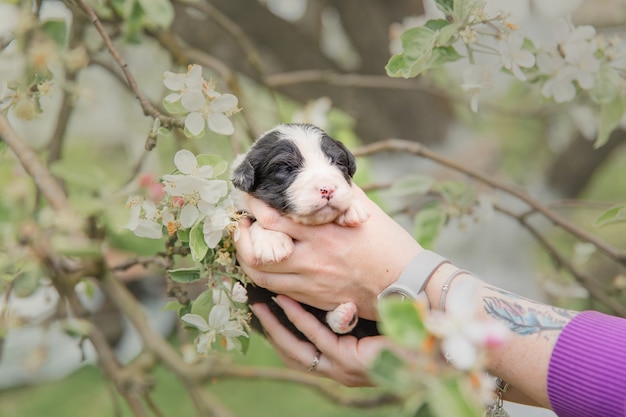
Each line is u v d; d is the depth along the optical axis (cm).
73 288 97
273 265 89
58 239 86
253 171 91
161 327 157
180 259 104
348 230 89
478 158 168
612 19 146
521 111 156
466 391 70
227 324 89
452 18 95
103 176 100
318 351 93
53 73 92
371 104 165
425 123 170
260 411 149
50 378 139
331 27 183
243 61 150
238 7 149
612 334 84
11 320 89
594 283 112
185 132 89
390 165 165
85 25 105
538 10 129
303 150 93
